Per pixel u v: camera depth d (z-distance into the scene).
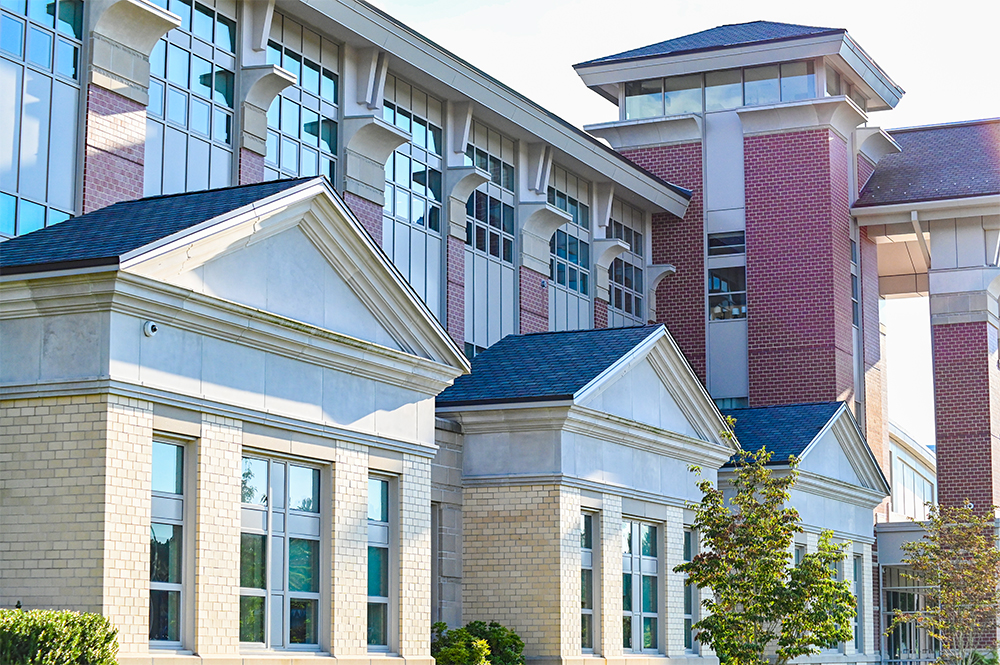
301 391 19.77
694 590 30.88
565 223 37.34
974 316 44.06
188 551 17.69
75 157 21.50
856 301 44.41
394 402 21.88
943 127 48.66
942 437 44.22
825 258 42.00
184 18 24.55
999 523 42.31
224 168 25.14
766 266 42.59
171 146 23.86
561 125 35.56
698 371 42.94
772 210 42.69
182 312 17.45
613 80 44.69
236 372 18.56
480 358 28.55
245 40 25.89
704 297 43.12
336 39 28.67
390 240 29.88
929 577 39.00
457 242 32.09
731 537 27.75
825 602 26.73
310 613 19.94
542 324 35.69
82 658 15.00
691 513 30.31
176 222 18.27
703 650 30.50
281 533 19.53
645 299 43.03
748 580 27.09
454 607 25.17
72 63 21.66
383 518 21.81
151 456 17.03
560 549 24.91
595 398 26.22
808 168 42.47
